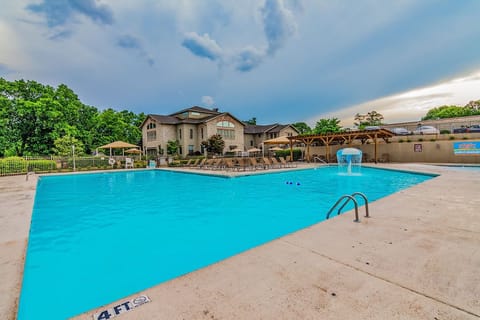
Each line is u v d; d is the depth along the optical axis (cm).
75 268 349
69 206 732
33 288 299
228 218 591
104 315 164
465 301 174
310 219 580
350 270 223
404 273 217
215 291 192
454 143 1753
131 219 589
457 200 526
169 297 185
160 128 3112
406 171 1321
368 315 160
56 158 1958
